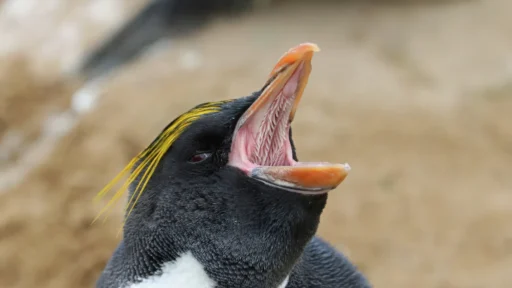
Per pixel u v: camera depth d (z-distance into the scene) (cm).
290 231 298
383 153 909
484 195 835
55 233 800
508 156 909
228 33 1262
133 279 319
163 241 310
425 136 941
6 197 874
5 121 1079
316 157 902
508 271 718
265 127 315
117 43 1256
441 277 718
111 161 916
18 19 1414
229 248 302
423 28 1242
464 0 1357
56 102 1117
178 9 1314
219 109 314
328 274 375
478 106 1012
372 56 1154
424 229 784
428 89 1060
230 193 301
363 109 999
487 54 1145
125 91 1088
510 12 1289
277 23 1291
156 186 316
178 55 1196
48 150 973
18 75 1200
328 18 1300
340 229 786
